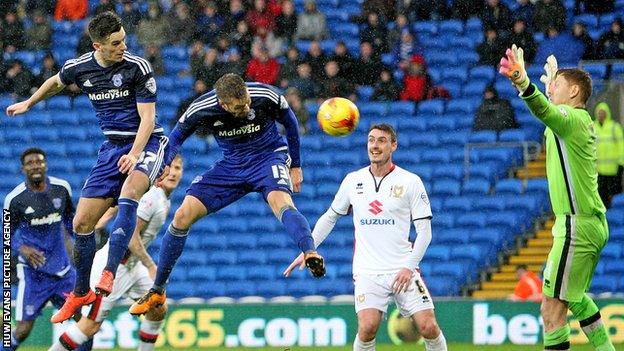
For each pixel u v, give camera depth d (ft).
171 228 57.21
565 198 53.57
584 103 54.80
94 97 54.95
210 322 88.48
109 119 55.16
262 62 130.52
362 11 137.59
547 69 56.13
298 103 128.06
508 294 112.98
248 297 108.27
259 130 55.83
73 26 146.51
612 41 131.54
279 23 137.69
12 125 136.98
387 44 134.00
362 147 130.52
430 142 129.90
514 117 128.67
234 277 116.67
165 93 137.28
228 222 123.34
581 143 52.85
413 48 134.82
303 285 114.21
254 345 88.48
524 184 122.83
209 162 129.80
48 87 55.93
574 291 53.78
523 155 127.03
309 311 88.74
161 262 57.57
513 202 121.49
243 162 56.18
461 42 142.00
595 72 130.41
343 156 129.18
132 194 54.19
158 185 68.95
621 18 137.80
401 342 88.38
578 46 132.16
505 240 118.73
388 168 62.85
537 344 88.33
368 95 135.13
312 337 88.69
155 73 137.18
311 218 123.13
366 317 61.41
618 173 118.83
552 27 133.18
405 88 133.59
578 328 86.58
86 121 137.80
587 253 53.62
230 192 56.54
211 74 131.13
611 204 119.44
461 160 127.44
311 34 138.31
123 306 87.61
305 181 127.13
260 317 88.74
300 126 128.67
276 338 88.63
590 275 54.29
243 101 52.90
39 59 141.90
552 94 55.67
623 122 121.29
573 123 52.39
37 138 135.54
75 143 134.41
